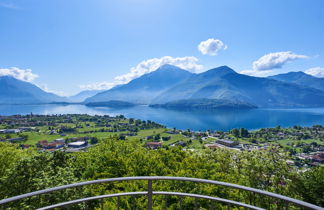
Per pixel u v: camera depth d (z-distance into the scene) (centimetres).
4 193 905
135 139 2316
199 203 893
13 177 920
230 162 1602
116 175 1329
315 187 1295
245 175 1433
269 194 215
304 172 1388
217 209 895
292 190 1346
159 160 1400
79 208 879
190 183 1002
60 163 1272
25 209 782
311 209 185
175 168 1320
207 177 1147
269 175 1359
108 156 1531
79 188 923
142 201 900
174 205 898
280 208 1131
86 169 1633
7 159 1251
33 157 994
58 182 893
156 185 968
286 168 1317
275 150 1391
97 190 1032
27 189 921
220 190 1002
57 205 244
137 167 1276
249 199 1238
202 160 1421
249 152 1475
